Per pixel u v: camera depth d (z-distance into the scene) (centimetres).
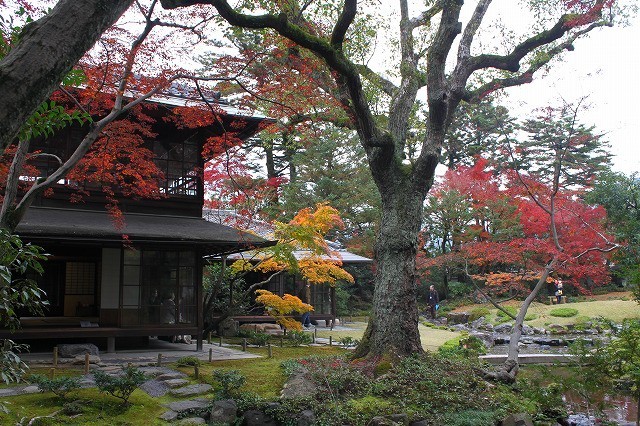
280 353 1327
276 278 2169
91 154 1110
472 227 2588
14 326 665
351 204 2797
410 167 1137
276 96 1042
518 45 1198
